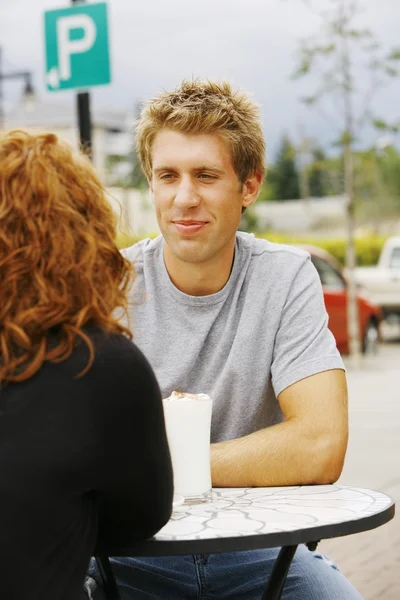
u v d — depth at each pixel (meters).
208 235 2.97
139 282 3.14
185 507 2.38
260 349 3.06
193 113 2.91
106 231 2.03
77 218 1.97
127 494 1.95
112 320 1.98
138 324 3.11
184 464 2.44
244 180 3.04
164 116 2.96
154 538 2.03
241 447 2.77
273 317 3.07
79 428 1.86
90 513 1.93
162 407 2.00
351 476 8.03
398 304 23.30
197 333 3.07
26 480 1.83
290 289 3.10
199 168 2.94
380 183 48.16
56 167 1.99
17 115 42.94
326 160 21.98
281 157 85.62
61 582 1.86
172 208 2.97
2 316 1.91
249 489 2.69
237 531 2.05
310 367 2.95
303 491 2.62
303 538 2.06
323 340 3.02
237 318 3.09
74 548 1.88
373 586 5.30
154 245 3.18
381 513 2.24
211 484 2.74
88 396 1.88
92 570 2.61
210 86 2.98
